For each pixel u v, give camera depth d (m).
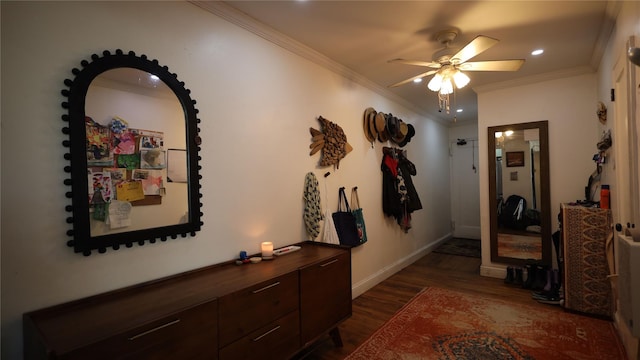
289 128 2.44
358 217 3.14
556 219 3.43
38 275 1.22
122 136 1.48
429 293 3.20
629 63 1.67
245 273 1.70
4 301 1.15
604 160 2.73
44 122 1.25
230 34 2.01
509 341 2.20
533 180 3.57
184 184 1.71
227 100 1.97
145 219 1.54
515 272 3.49
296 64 2.53
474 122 5.79
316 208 2.61
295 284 1.76
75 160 1.31
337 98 3.01
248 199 2.08
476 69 2.26
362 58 2.84
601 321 2.48
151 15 1.61
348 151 3.06
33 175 1.22
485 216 3.83
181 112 1.71
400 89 3.76
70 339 0.99
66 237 1.29
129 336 1.06
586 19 2.18
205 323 1.30
